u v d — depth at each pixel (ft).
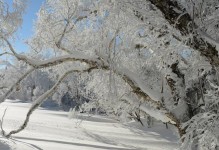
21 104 178.29
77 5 27.55
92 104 48.93
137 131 81.87
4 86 29.25
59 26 30.12
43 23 30.12
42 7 30.42
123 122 90.33
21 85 28.71
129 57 26.94
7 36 30.63
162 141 70.18
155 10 18.58
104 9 23.97
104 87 32.12
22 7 34.76
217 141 19.84
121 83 28.94
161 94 26.45
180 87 27.07
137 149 57.52
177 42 19.22
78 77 35.96
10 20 33.27
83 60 25.96
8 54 27.25
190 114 26.78
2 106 147.64
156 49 21.72
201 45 16.24
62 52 31.42
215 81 23.52
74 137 63.36
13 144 36.22
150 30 20.95
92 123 92.38
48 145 40.81
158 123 91.35
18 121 76.69
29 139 46.37
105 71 27.63
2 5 33.94
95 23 26.58
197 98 26.81
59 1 29.32
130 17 20.24
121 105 33.42
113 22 23.08
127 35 23.02
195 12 16.07
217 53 16.15
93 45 26.71
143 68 28.32
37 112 124.98
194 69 23.22
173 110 26.63
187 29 16.06
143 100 28.19
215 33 19.04
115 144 62.13
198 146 20.93
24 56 26.84
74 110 54.90
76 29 30.09
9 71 29.84
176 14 15.84
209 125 20.07
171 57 23.29
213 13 17.20
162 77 27.63
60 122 85.71
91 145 50.19
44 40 30.45
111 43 25.03
